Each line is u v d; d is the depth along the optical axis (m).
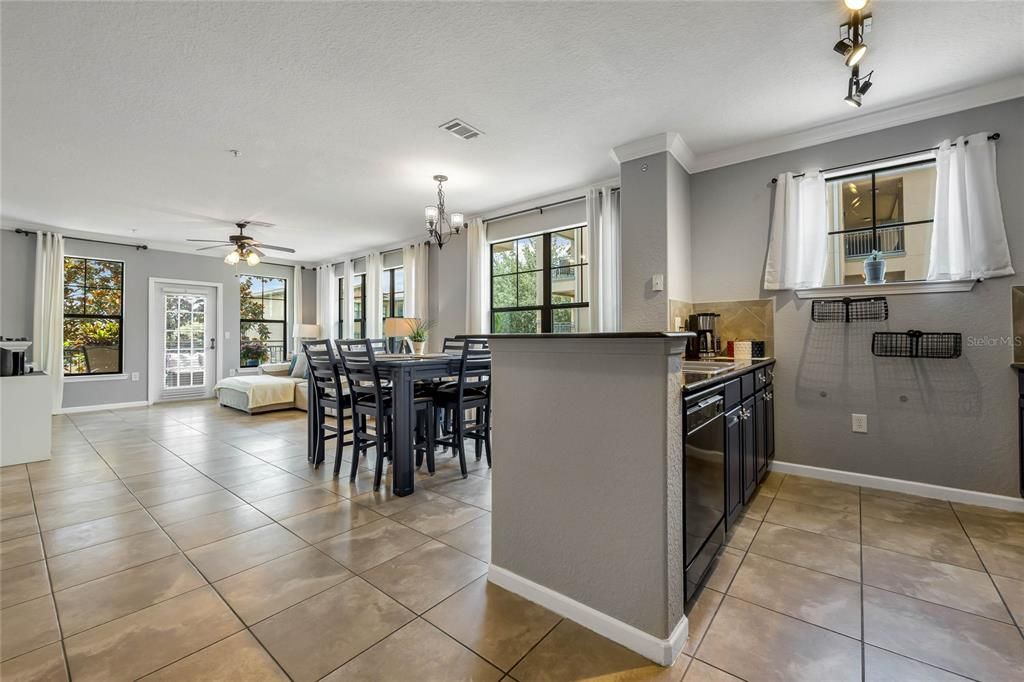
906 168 3.04
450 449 4.21
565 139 3.31
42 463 3.73
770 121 3.05
